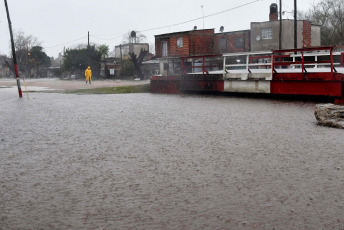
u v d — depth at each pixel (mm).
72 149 7176
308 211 3852
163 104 16656
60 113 13578
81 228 3520
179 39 44781
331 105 10039
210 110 13805
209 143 7508
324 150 6719
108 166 5828
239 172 5336
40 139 8352
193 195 4395
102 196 4418
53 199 4340
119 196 4406
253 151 6695
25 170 5676
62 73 68938
